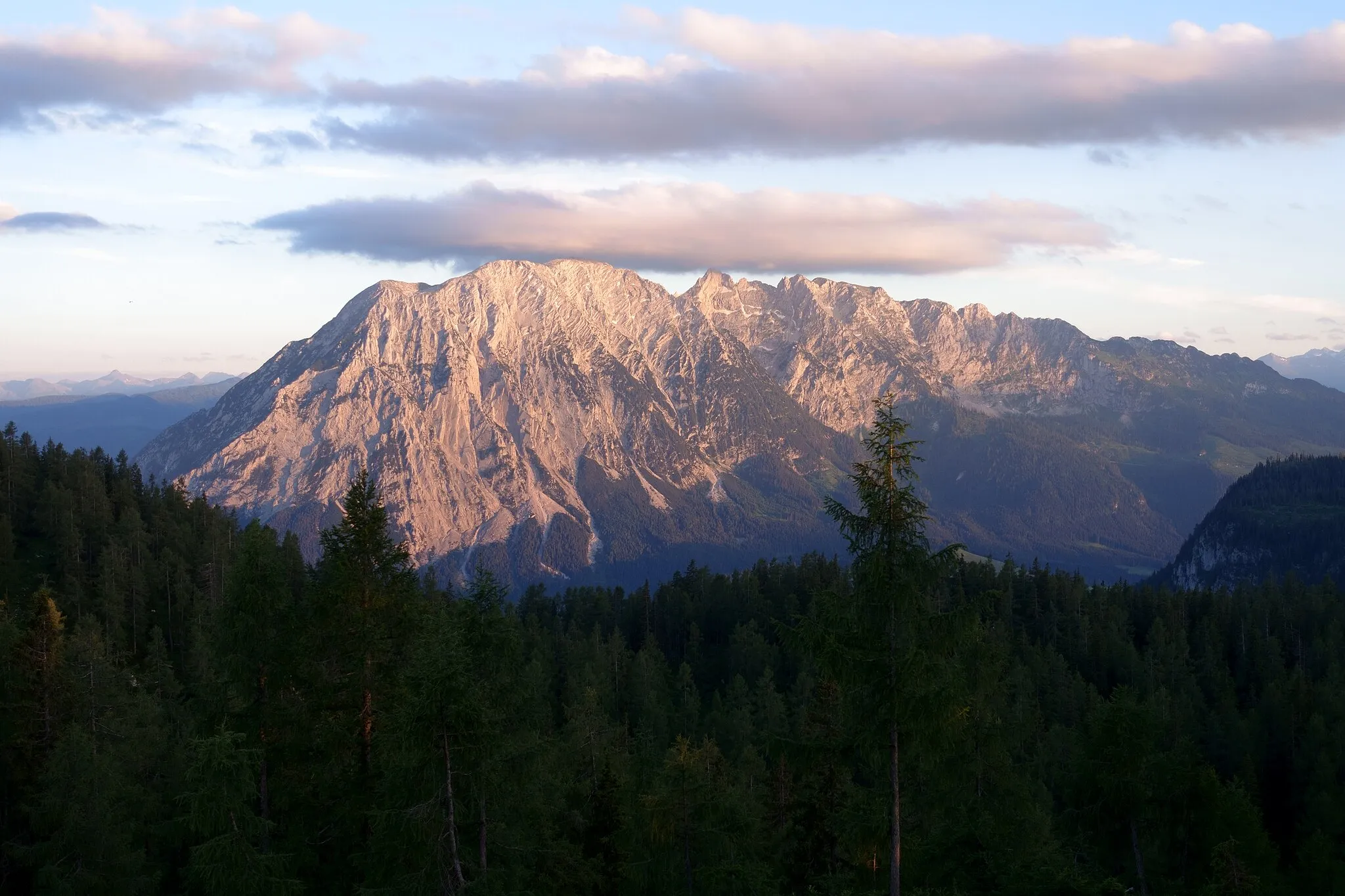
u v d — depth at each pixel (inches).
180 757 2679.6
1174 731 4298.7
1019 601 7121.1
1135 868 2097.7
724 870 1904.5
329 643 1507.1
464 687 1262.3
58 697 2596.0
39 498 6018.7
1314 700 4702.3
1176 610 7111.2
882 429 1205.7
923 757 1254.3
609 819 1998.0
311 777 1496.1
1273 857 2285.9
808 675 5118.1
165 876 2370.8
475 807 1336.1
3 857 2378.2
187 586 5605.3
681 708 5231.3
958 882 1681.8
